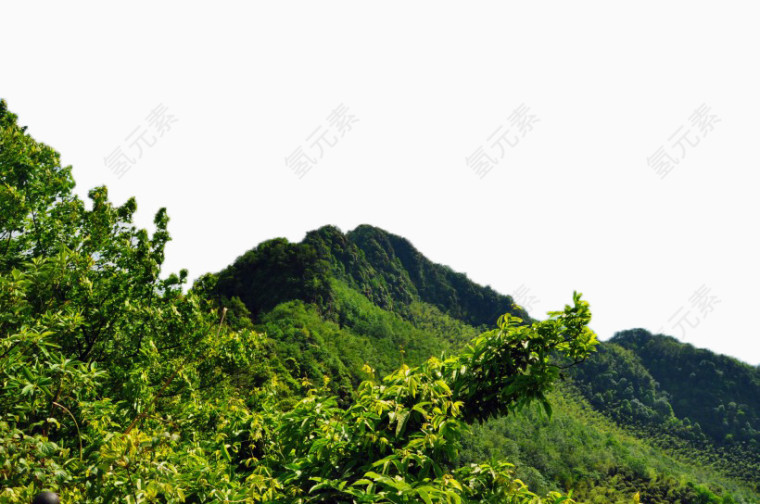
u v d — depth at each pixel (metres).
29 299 5.02
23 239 8.44
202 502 2.96
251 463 3.77
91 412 3.83
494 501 3.32
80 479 2.64
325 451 3.27
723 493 72.00
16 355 3.38
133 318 7.59
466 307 139.00
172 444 3.04
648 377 129.88
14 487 2.44
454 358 3.81
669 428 113.06
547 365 3.44
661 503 64.06
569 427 83.25
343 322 75.50
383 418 3.45
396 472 3.14
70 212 8.77
